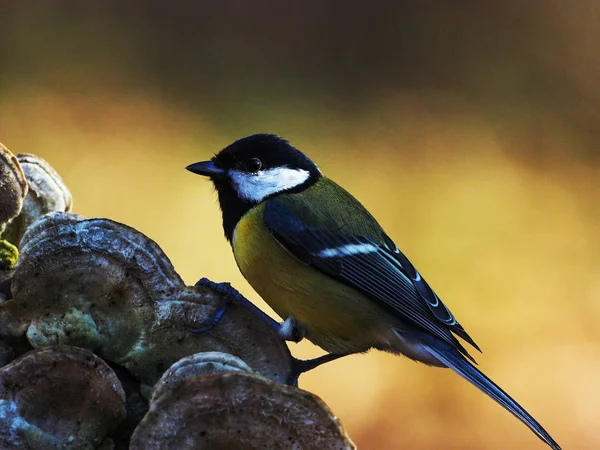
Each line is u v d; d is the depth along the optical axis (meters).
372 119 18.78
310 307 5.46
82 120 16.48
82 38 18.98
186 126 17.27
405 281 5.68
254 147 5.79
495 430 10.15
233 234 5.66
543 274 13.65
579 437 10.16
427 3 21.89
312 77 20.38
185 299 3.46
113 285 3.37
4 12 18.94
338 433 2.74
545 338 11.97
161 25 20.16
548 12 21.50
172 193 14.32
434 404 10.57
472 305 12.77
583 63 20.62
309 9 21.78
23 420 2.96
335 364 10.97
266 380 2.76
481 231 14.87
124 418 3.09
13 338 3.34
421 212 15.45
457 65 21.02
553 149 18.06
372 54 21.03
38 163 4.11
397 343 5.61
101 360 3.03
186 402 2.75
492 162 17.55
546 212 15.84
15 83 17.20
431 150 17.94
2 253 3.79
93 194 13.88
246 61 20.12
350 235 5.61
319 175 6.07
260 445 2.78
